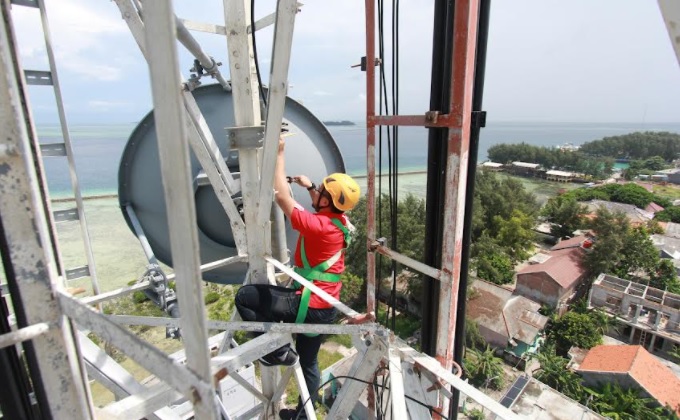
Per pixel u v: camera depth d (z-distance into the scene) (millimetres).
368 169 2838
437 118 2213
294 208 2629
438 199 2619
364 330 2385
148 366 1156
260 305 2686
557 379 18859
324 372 17453
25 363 1705
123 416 1740
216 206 3617
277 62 2232
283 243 3504
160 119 944
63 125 2580
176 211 978
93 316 1196
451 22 2205
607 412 16906
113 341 1210
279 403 4270
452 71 2078
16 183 1110
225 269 4137
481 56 2309
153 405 1835
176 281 1059
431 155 2566
